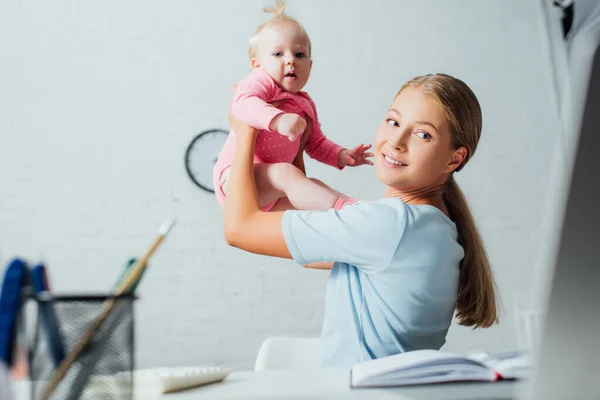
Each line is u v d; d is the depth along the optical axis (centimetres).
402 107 119
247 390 74
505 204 346
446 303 112
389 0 354
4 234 310
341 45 347
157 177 325
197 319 317
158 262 319
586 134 49
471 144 121
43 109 321
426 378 72
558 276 50
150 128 328
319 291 328
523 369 73
